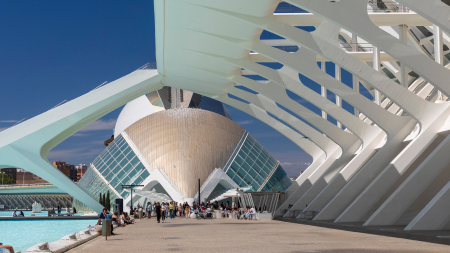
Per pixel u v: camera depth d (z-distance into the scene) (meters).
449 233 13.60
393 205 17.22
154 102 63.47
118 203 35.00
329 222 21.19
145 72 32.53
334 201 22.67
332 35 19.56
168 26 21.45
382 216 17.30
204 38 22.78
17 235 24.64
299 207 29.08
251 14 18.28
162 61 28.12
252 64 25.67
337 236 14.17
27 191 77.81
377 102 25.52
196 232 17.91
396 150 21.61
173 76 32.50
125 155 51.31
